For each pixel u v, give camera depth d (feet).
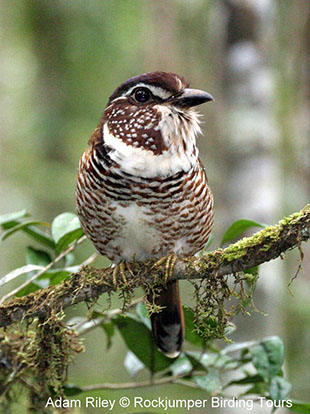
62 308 24.08
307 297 46.57
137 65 52.80
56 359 25.36
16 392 27.35
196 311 23.84
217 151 45.78
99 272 24.41
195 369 26.53
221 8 41.75
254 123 40.42
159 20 45.16
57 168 55.16
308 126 47.73
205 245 28.60
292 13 46.75
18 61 57.21
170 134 25.05
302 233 21.27
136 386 26.99
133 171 24.76
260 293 37.24
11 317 23.99
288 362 46.29
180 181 25.03
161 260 24.76
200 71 45.24
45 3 53.42
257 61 41.34
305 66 46.96
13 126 57.36
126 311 25.00
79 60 54.13
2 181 56.54
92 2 51.78
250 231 38.47
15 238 55.72
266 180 40.06
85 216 26.22
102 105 55.06
